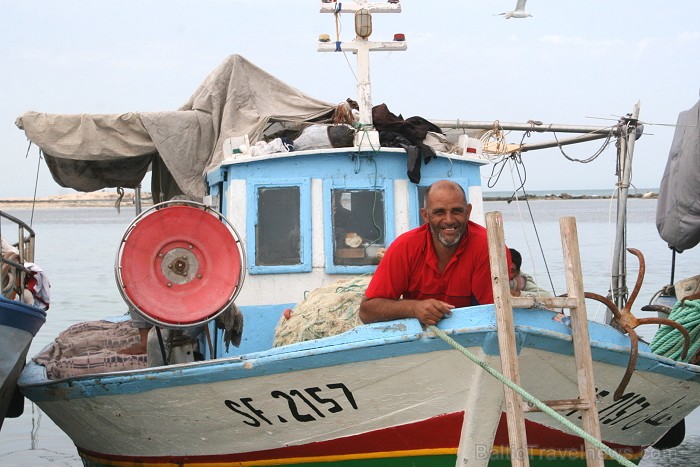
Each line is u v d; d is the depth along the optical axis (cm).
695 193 883
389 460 652
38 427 1155
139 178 1024
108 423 733
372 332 596
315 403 634
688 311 759
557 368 616
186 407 666
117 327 909
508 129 1007
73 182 1002
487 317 573
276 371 619
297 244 781
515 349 555
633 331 620
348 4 815
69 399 741
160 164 1032
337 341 601
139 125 898
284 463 675
